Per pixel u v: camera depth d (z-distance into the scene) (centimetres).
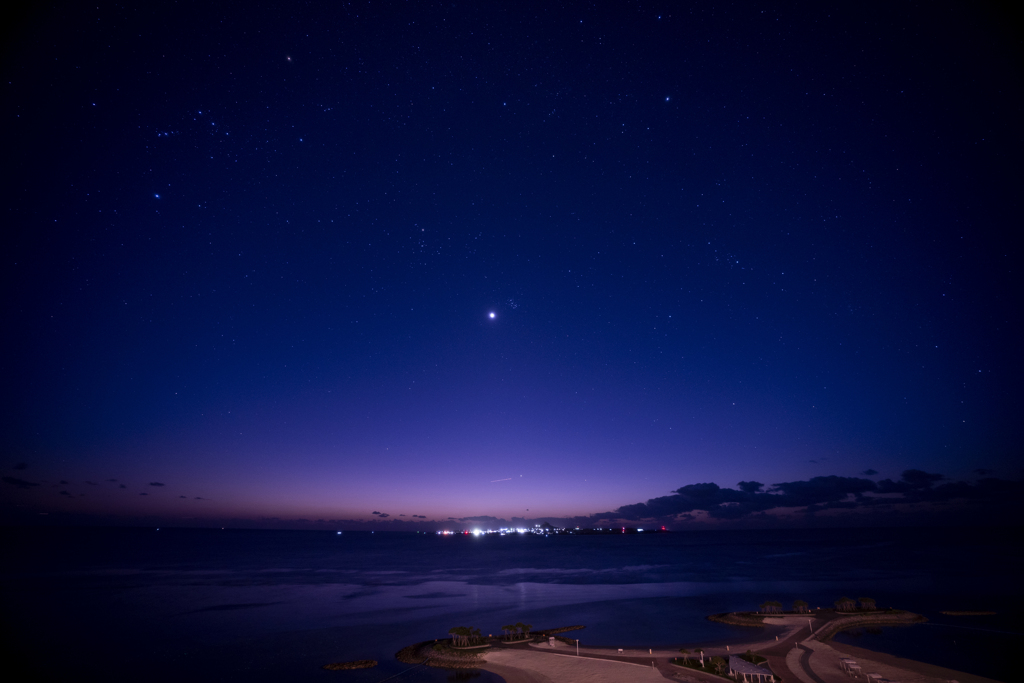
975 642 5278
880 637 5484
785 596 8862
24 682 4603
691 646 5206
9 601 8706
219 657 5319
